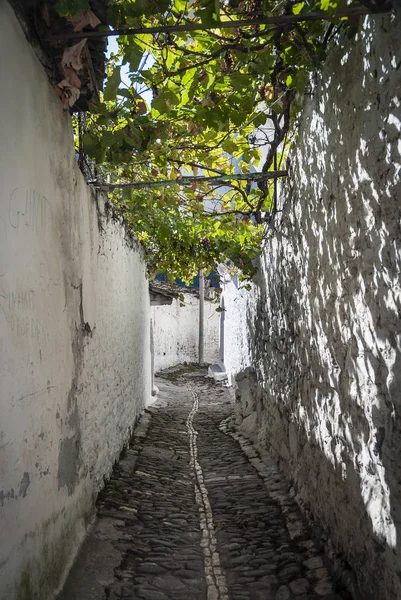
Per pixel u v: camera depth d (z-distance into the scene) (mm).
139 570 3805
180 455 7484
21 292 2730
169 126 4340
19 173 2730
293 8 3396
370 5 2525
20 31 2801
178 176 5047
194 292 21734
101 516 4625
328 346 4000
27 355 2812
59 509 3439
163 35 3389
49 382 3256
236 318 12289
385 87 2756
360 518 3258
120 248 6781
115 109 3994
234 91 3846
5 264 2490
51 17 2973
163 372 18453
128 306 7688
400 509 2672
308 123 4434
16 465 2602
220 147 5109
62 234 3676
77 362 4105
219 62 3668
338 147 3596
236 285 12117
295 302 5250
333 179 3736
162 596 3443
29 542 2779
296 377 5250
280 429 6180
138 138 3926
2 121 2494
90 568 3654
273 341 6688
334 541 3824
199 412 11164
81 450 4172
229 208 6883
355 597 3205
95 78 3639
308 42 3473
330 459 3967
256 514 5008
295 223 5113
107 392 5637
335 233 3729
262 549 4223
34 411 2928
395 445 2736
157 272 10547
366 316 3131
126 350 7426
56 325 3457
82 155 4605
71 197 3975
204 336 23062
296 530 4457
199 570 3885
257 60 3516
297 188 4949
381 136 2824
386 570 2834
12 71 2666
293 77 3881
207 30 3277
